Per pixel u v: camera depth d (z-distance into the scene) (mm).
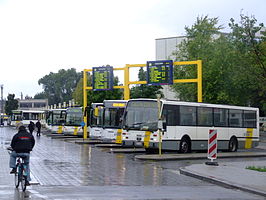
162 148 24031
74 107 47344
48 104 155875
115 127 31547
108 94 57281
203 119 26578
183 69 51812
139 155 23234
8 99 121250
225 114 28312
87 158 22000
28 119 85625
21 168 11758
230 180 13852
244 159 23844
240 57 24062
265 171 16469
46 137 49406
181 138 25016
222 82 47094
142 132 24578
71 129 46656
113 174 15578
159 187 12680
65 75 154875
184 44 53688
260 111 74875
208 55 49094
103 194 11086
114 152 26422
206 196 11234
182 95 53844
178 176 15562
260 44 24438
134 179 14359
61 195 10836
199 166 17906
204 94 48531
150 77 34812
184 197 10922
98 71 38906
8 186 12414
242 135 29547
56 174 15312
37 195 10789
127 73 36719
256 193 11875
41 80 159875
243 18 23938
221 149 27875
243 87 45875
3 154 24141
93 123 35781
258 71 23438
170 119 24531
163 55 78875
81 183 13156
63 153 25188
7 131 69125
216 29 51781
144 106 24859
